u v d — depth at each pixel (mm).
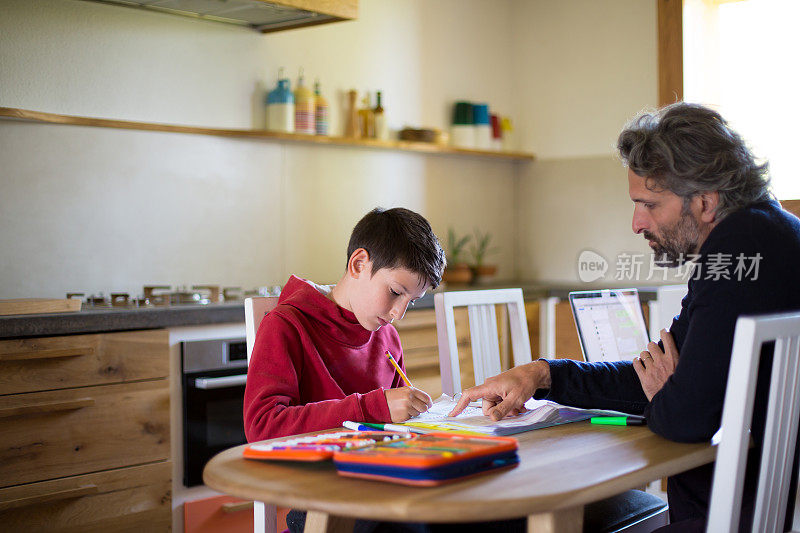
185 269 3117
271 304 1808
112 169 2916
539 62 4355
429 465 1017
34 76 2738
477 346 2207
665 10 3797
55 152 2779
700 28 3850
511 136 4441
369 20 3754
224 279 3234
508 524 1419
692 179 1398
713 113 1438
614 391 1553
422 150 3852
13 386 2193
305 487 1044
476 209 4266
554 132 4312
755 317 1083
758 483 1209
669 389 1320
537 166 4387
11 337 2180
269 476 1105
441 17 4082
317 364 1664
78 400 2291
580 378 1554
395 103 3875
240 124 3281
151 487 2445
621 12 4043
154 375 2453
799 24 3676
